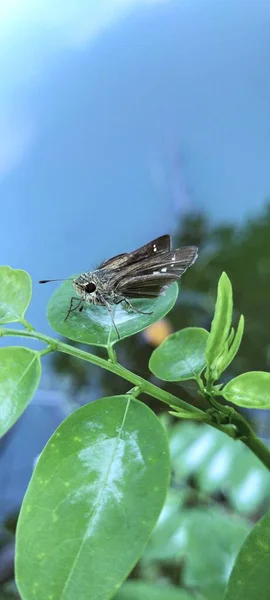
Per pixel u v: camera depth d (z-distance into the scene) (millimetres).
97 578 72
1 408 85
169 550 184
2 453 265
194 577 176
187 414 86
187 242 305
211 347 86
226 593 79
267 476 192
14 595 222
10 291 97
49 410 268
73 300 106
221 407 87
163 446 80
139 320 102
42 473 79
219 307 85
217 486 191
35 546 75
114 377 261
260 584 79
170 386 151
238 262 295
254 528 82
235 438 89
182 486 197
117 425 82
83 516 76
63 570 73
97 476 78
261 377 85
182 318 274
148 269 111
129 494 77
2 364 88
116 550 73
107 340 98
